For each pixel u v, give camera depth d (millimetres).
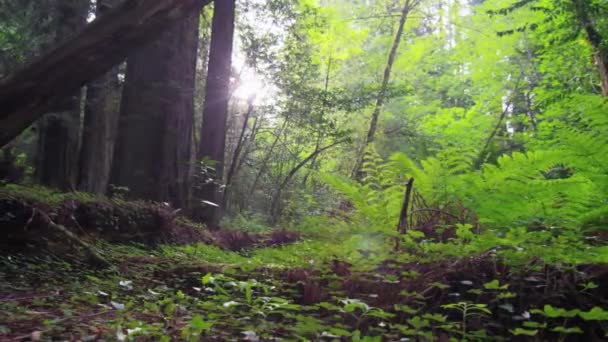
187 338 2609
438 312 3000
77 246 5336
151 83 8820
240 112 19031
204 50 16422
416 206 4336
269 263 4469
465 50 18406
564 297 2727
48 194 6352
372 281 3186
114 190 8508
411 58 20391
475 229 3973
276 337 2783
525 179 3611
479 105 15578
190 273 4426
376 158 4965
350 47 19922
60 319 2914
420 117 19500
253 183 20109
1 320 2877
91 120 12930
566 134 3539
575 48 12609
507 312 2840
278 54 15555
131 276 4652
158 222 7234
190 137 9656
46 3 9570
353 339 2357
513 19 16406
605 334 2588
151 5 3838
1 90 3662
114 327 2758
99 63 3855
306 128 16031
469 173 3816
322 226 4008
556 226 3555
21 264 4754
